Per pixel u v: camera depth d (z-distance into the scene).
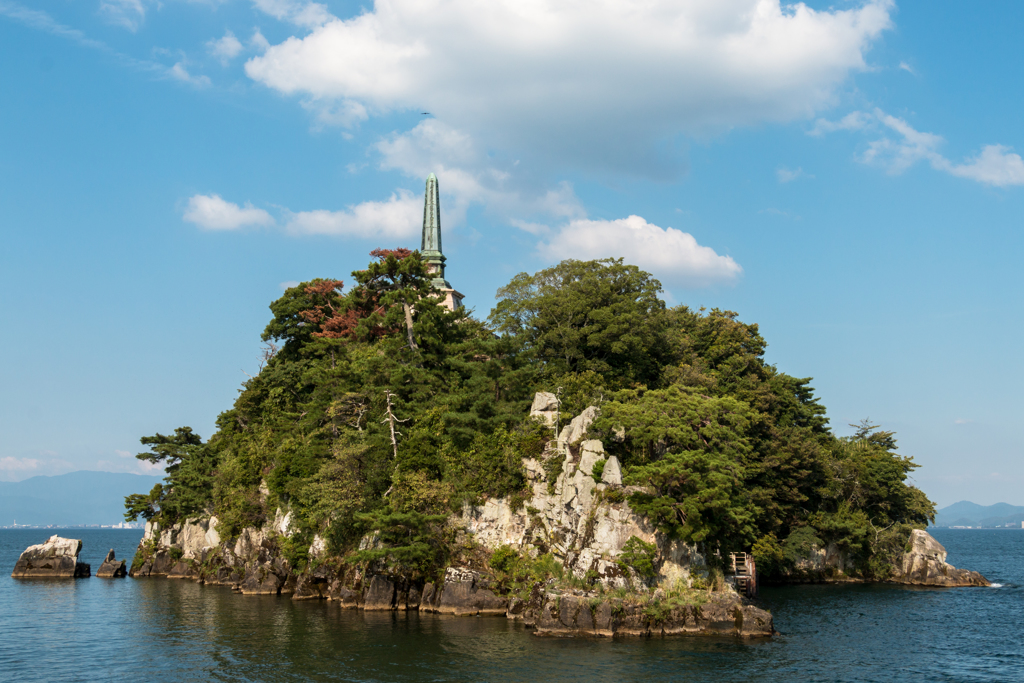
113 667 54.62
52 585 110.06
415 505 76.38
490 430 81.06
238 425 119.00
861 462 115.19
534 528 75.25
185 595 94.75
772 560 101.50
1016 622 74.06
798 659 55.16
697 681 48.78
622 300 92.44
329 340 103.19
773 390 107.00
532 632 64.25
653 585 65.19
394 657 55.44
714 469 67.50
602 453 70.38
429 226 139.75
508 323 92.25
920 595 95.69
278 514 95.75
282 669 52.78
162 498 128.75
